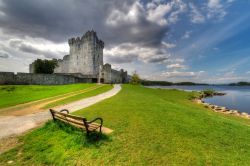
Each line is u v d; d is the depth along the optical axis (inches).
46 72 3698.3
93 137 333.7
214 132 422.9
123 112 569.0
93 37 4419.3
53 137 361.4
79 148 304.5
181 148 314.2
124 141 332.5
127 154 287.4
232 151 327.0
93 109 643.5
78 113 590.2
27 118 592.4
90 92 1461.6
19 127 477.7
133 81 3860.7
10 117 617.9
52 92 1606.8
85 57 4453.7
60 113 392.8
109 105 718.5
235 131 467.8
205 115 655.1
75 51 4640.8
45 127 420.2
